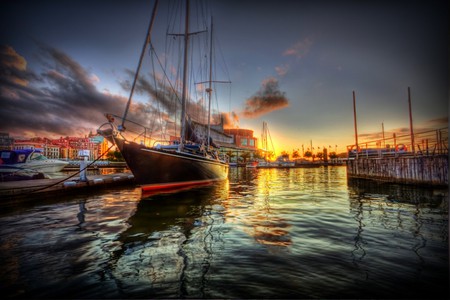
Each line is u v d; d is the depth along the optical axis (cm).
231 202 1006
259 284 324
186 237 532
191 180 1591
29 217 746
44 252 450
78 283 334
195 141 1981
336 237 519
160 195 1206
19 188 989
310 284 322
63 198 1130
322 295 296
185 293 306
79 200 1077
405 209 827
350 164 2583
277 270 363
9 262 404
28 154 1841
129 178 1870
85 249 465
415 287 311
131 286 325
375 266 373
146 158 1221
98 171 4209
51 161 1959
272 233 554
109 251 454
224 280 336
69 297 301
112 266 388
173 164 1366
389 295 293
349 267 371
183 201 1035
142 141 1284
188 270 369
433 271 355
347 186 1673
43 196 1077
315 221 663
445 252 429
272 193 1308
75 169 4184
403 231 561
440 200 1003
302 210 823
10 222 682
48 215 772
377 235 530
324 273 352
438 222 643
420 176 1470
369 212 780
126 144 1145
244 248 459
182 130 1558
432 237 514
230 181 2305
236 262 395
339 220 673
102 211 828
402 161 1641
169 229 600
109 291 313
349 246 463
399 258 403
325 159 11300
